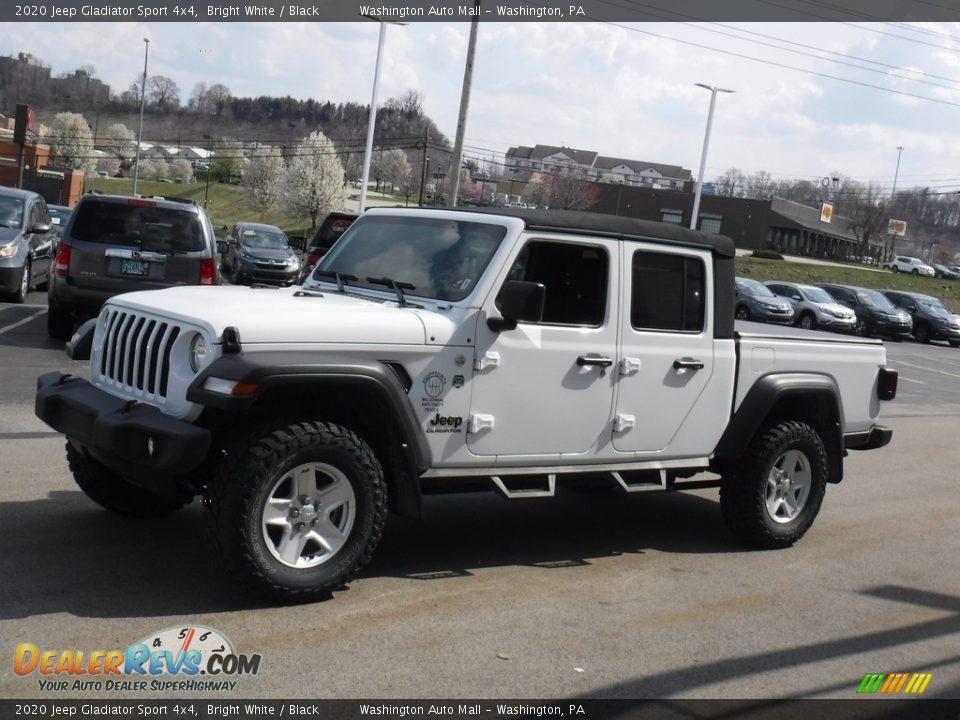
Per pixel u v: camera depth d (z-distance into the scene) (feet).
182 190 334.65
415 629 15.17
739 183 296.92
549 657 14.61
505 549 20.04
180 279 40.42
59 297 40.11
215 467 15.62
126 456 15.19
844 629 17.01
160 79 400.67
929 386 65.10
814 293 111.55
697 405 20.04
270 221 285.43
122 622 14.47
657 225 19.43
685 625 16.52
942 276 270.87
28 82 395.55
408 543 19.86
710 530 23.16
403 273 18.34
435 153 273.54
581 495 25.84
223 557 14.90
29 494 20.72
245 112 394.11
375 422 16.38
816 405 22.58
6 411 28.45
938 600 19.10
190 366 15.55
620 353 18.79
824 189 316.60
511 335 17.43
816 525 24.54
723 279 20.34
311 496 15.53
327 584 15.64
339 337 15.69
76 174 209.77
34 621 14.29
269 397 15.90
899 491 29.73
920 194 305.73
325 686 13.01
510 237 17.46
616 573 19.12
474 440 17.30
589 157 408.26
